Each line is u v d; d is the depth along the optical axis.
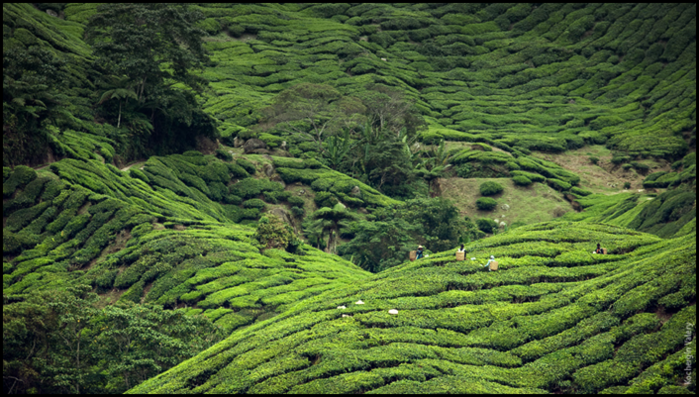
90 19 66.19
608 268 32.97
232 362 25.28
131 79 67.38
